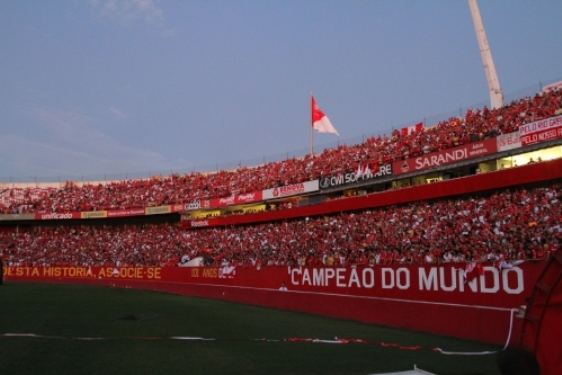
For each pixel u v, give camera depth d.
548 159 27.84
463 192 29.27
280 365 13.08
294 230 37.19
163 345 15.84
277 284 27.59
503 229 22.81
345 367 12.80
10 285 43.72
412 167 33.62
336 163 42.09
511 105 31.64
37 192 65.88
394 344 16.11
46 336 17.09
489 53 36.50
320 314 24.00
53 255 53.22
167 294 38.16
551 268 9.99
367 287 21.31
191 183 57.12
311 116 51.47
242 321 21.84
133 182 62.62
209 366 12.97
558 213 21.77
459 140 31.48
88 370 12.49
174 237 48.75
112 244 52.22
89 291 38.94
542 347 9.86
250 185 49.09
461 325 16.88
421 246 24.62
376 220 31.33
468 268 16.75
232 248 39.75
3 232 61.16
